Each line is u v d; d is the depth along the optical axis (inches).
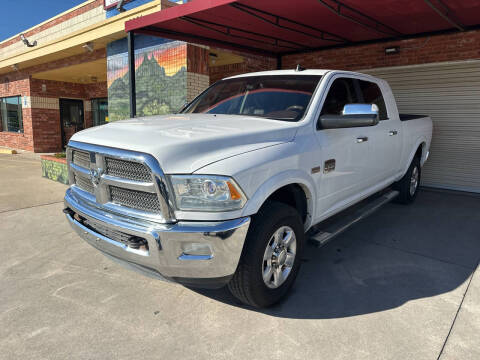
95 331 105.5
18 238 182.7
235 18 230.7
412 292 127.7
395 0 195.8
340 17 230.1
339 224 152.2
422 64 293.7
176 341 101.0
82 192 126.0
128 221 104.0
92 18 469.4
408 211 229.5
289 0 197.2
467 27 259.4
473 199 263.1
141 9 338.0
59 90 641.0
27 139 628.4
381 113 188.1
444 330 105.3
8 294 126.9
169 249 96.9
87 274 142.6
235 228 97.0
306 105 139.5
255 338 102.3
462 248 168.6
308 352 96.3
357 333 104.3
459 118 284.7
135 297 125.0
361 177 165.6
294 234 120.6
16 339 101.8
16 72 628.7
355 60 327.6
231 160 101.0
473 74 273.6
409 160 224.1
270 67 400.8
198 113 162.2
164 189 96.0
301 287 131.8
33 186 309.6
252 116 143.6
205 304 120.5
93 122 685.9
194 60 327.3
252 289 107.8
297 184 125.8
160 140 102.6
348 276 140.3
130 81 249.6
